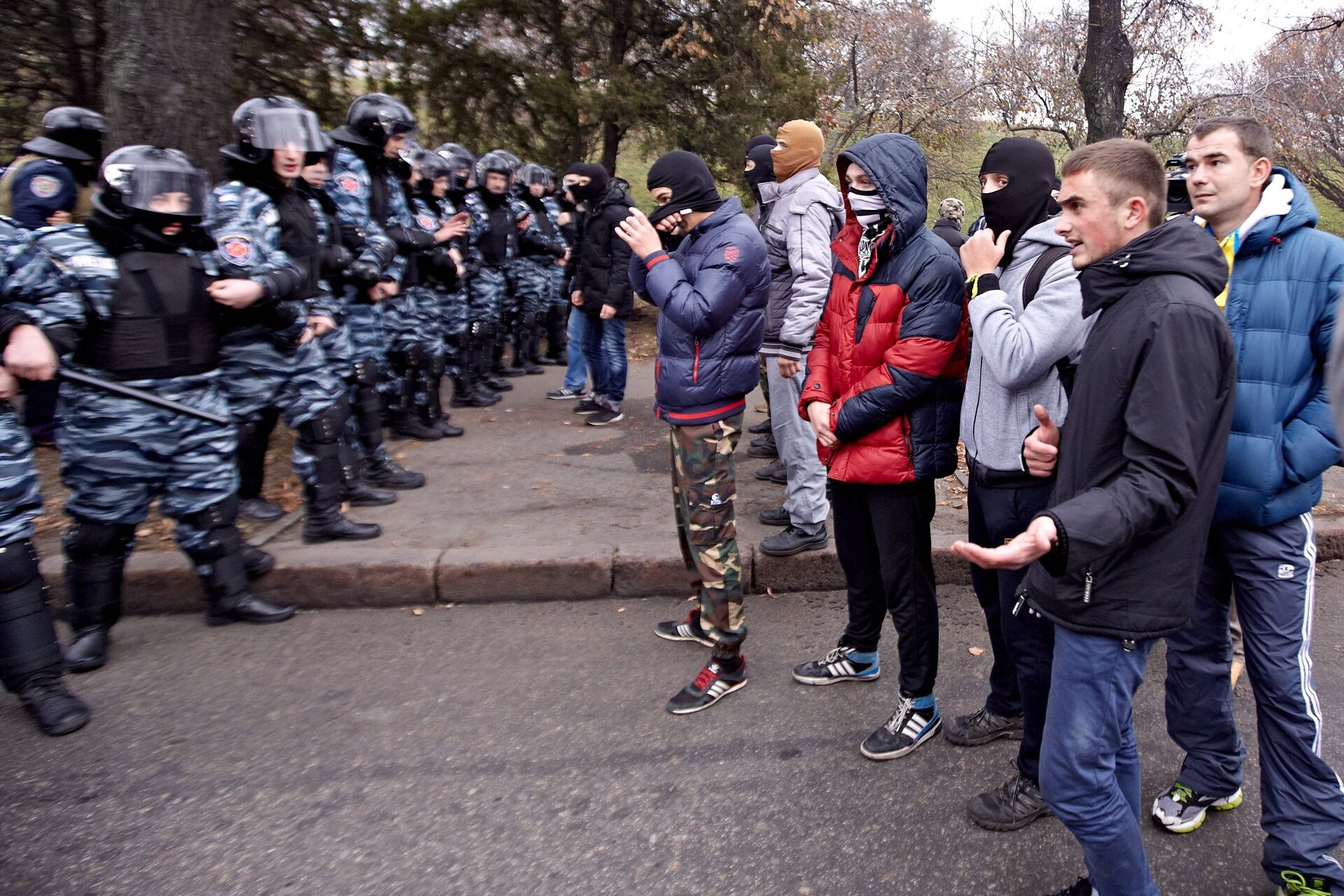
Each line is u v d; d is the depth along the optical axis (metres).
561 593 3.94
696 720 3.02
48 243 3.02
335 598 3.88
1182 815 2.46
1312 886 2.12
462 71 9.83
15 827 2.48
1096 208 1.83
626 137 11.13
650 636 3.63
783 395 3.90
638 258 3.15
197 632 3.66
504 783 2.68
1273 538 2.23
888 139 2.52
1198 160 2.30
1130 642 1.81
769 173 4.46
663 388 2.98
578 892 2.25
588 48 10.77
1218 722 2.44
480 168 6.96
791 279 4.14
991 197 2.35
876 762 2.78
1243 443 2.19
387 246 4.81
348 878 2.30
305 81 8.88
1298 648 2.20
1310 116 13.20
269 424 4.52
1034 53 13.50
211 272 3.40
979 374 2.43
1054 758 1.90
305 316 4.05
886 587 2.75
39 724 2.94
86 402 3.18
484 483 5.11
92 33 7.88
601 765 2.77
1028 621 2.34
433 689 3.22
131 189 3.06
